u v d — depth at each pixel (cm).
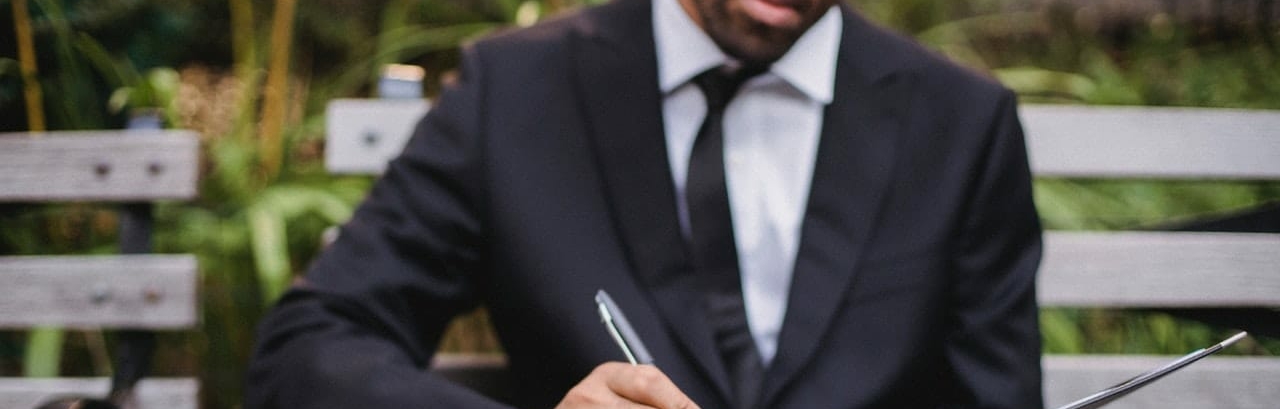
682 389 104
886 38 117
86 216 195
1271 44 276
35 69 181
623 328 89
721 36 107
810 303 107
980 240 113
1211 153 140
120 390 127
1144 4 296
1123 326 200
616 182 109
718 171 109
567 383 107
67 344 200
